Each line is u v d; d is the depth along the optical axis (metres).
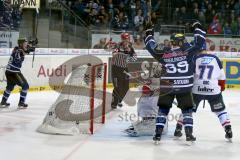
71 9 18.58
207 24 18.25
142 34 16.80
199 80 7.68
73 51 15.48
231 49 17.39
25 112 10.56
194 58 7.55
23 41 10.82
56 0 16.34
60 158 6.56
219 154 7.00
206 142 7.84
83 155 6.76
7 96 11.08
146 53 16.52
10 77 10.90
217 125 9.49
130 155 6.82
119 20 17.88
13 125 9.01
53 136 8.04
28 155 6.71
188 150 7.21
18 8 15.05
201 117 10.48
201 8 19.47
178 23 18.39
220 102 7.77
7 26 14.62
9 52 13.66
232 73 16.89
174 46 7.32
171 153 6.99
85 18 18.39
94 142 7.63
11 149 7.06
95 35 16.62
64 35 16.33
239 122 9.95
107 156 6.73
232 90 16.39
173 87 7.27
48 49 14.73
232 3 19.58
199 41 7.30
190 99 7.36
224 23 18.23
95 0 19.14
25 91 11.02
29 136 8.01
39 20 15.77
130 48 10.58
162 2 19.31
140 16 18.27
